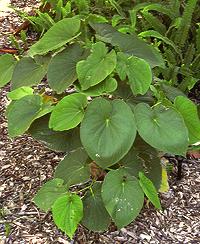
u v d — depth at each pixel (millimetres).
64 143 2141
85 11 3088
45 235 2244
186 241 2227
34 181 2518
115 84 2006
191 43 2914
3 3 4332
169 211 2371
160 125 1961
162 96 2109
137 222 2305
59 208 1946
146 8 2822
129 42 2209
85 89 2006
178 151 1936
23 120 2105
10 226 2293
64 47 2191
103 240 2211
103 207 2051
